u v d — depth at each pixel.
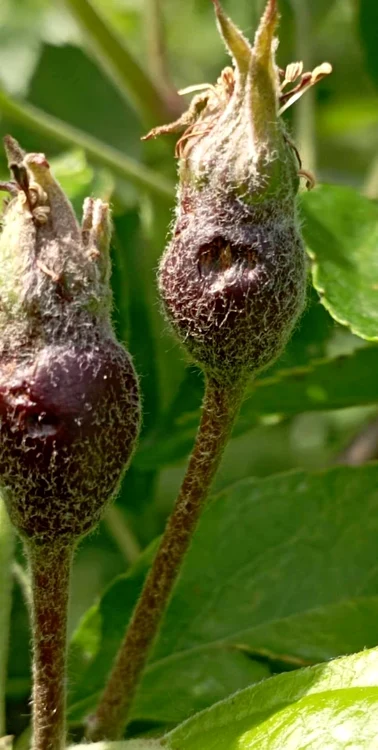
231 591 0.18
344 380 0.17
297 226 0.13
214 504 0.18
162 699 0.17
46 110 0.27
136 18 0.33
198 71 0.38
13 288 0.13
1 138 0.24
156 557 0.14
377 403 0.18
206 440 0.14
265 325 0.13
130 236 0.23
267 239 0.13
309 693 0.14
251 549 0.18
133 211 0.23
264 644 0.17
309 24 0.26
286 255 0.13
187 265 0.13
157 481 0.23
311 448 0.31
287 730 0.14
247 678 0.17
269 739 0.14
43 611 0.14
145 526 0.22
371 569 0.18
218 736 0.14
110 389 0.13
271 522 0.18
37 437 0.13
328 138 0.34
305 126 0.23
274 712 0.14
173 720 0.17
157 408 0.21
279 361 0.20
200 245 0.13
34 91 0.27
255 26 0.26
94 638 0.17
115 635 0.17
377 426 0.23
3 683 0.16
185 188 0.13
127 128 0.27
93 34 0.23
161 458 0.19
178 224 0.13
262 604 0.17
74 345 0.13
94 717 0.15
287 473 0.18
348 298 0.17
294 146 0.13
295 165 0.13
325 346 0.20
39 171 0.13
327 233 0.18
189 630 0.17
